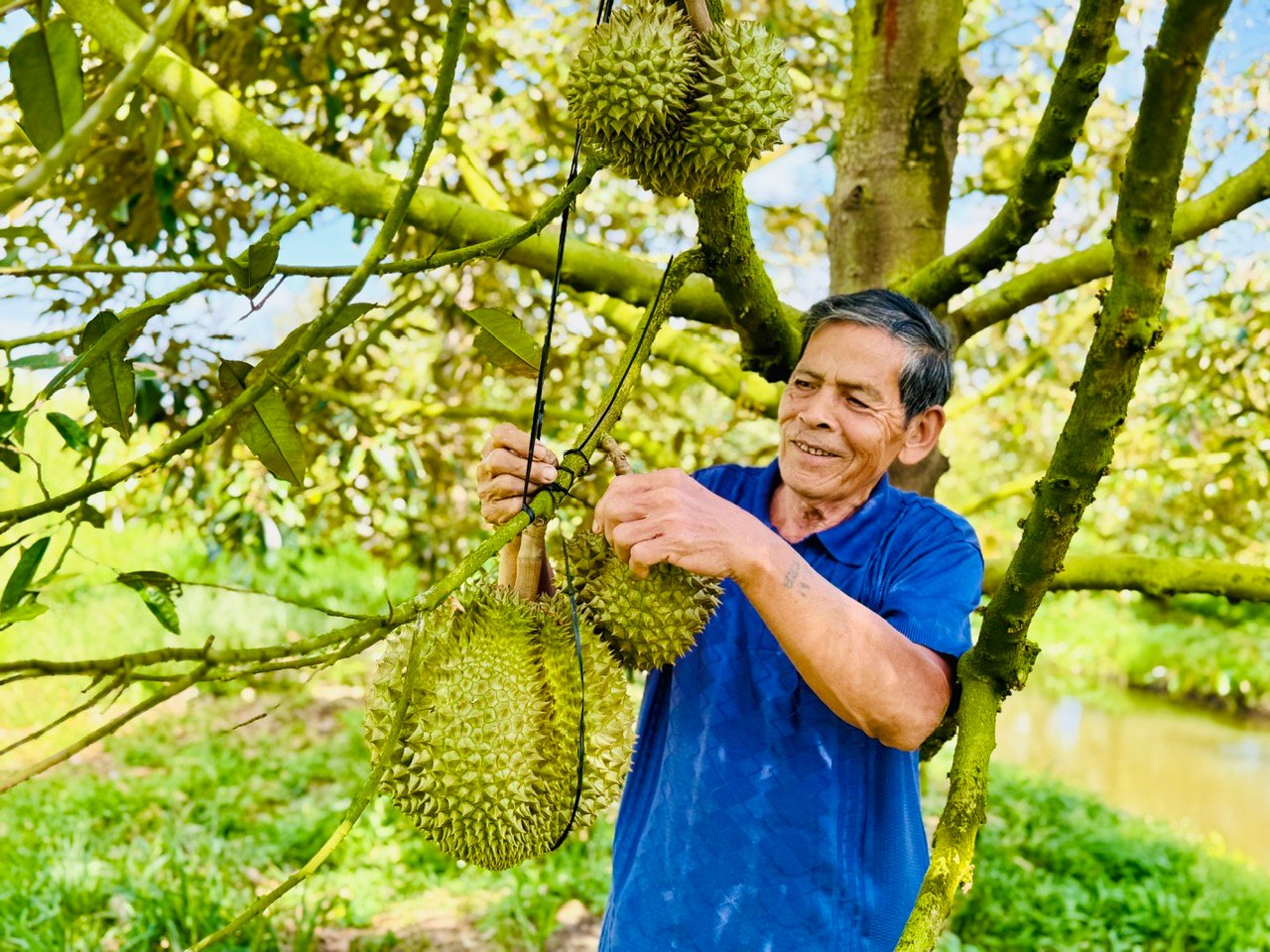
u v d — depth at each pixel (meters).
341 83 3.13
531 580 1.32
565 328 3.92
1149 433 4.05
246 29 2.82
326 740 6.39
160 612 1.04
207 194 3.29
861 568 1.63
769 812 1.58
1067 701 11.36
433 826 1.21
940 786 6.01
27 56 0.81
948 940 3.85
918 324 1.61
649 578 1.35
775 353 1.75
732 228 1.38
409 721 1.18
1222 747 9.79
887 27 2.27
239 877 4.25
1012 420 5.05
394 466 3.35
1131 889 4.66
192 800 5.12
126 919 3.76
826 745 1.58
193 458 3.18
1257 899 4.98
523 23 4.29
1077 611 12.98
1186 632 11.97
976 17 4.27
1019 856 5.10
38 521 8.00
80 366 1.04
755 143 1.17
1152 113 0.96
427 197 1.90
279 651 0.82
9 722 6.54
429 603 0.91
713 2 1.17
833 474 1.63
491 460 1.47
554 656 1.29
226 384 1.11
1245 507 4.34
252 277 1.07
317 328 0.97
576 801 1.13
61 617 7.78
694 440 3.33
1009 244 1.76
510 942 3.85
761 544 1.29
